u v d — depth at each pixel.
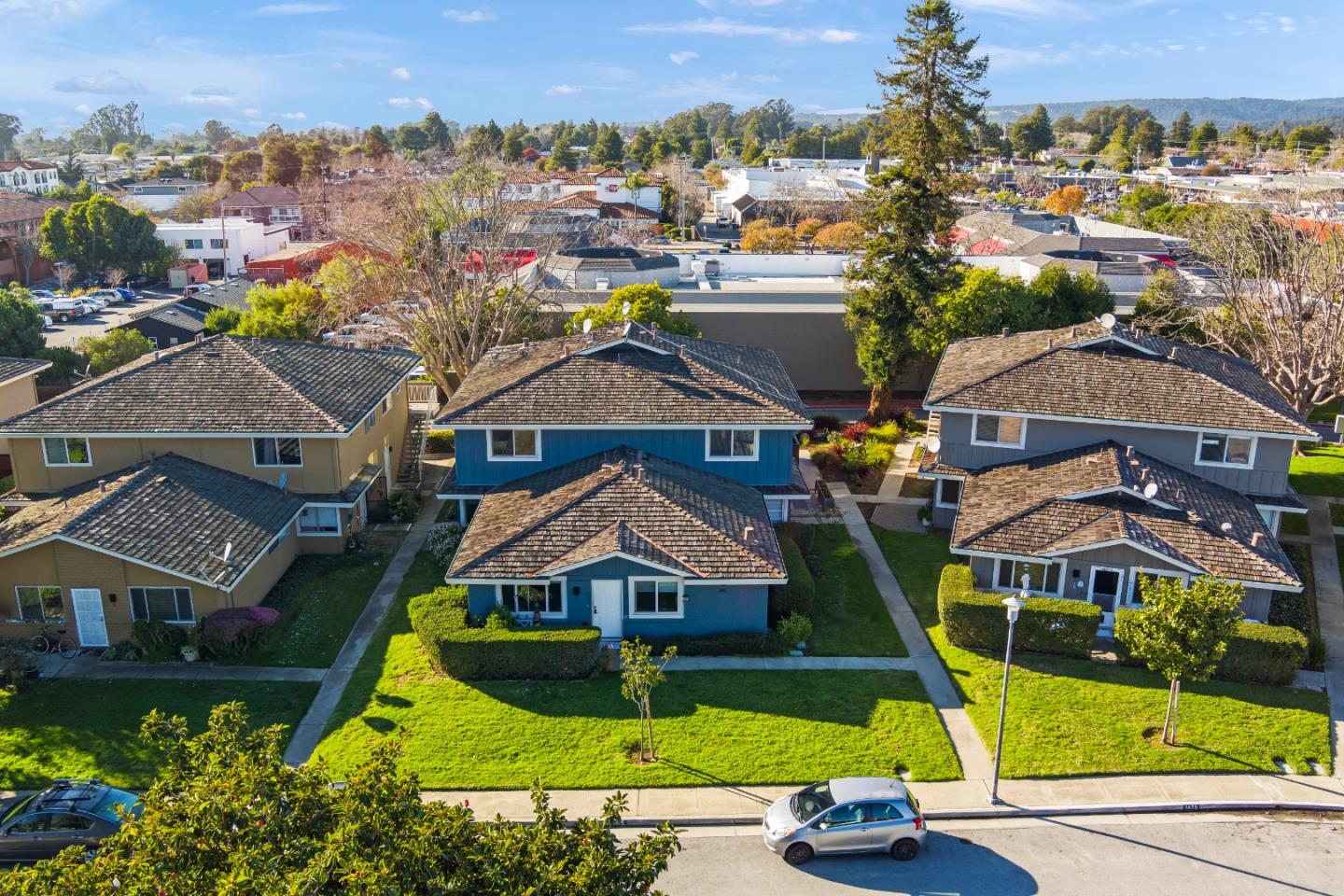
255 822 12.99
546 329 50.88
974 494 32.16
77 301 81.81
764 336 53.00
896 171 45.06
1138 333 36.50
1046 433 33.38
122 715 24.64
